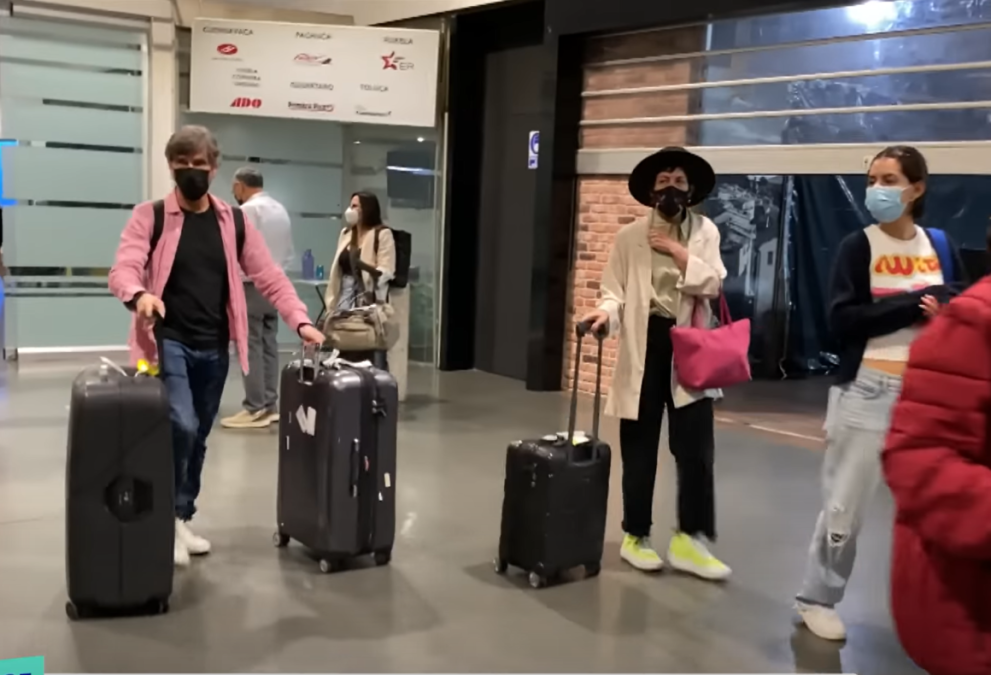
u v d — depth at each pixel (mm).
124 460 2877
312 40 8023
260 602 3154
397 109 8109
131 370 3127
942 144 5312
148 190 8250
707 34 6473
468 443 5566
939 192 8117
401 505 4305
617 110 7086
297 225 8812
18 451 4965
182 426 3229
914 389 1439
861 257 2809
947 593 1450
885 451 1478
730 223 8445
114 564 2906
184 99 8344
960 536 1364
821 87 5926
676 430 3527
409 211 8586
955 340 1408
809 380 8727
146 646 2789
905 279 2771
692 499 3562
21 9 7539
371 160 8781
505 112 8094
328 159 8875
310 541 3463
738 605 3297
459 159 8312
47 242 7957
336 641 2877
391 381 3467
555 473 3322
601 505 3475
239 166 8531
